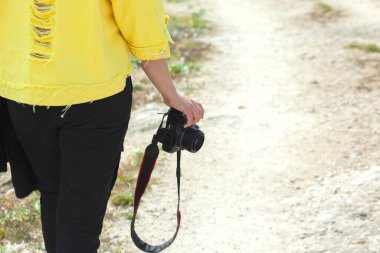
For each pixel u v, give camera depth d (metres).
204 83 8.54
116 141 2.73
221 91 8.22
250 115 7.29
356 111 7.13
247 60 9.74
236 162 5.99
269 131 6.78
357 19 12.83
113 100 2.62
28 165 2.99
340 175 5.51
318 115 7.15
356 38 10.91
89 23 2.48
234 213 5.00
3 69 2.62
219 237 4.62
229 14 14.25
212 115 7.26
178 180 3.21
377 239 4.36
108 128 2.65
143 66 2.68
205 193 5.34
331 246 4.34
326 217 4.74
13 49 2.59
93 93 2.54
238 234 4.65
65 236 2.75
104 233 4.59
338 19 12.97
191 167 5.84
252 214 4.97
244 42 11.05
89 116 2.60
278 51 10.26
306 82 8.41
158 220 4.85
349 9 13.79
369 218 4.66
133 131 6.68
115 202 5.04
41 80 2.53
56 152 2.78
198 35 11.56
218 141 6.50
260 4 15.38
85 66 2.52
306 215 4.85
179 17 13.30
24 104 2.64
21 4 2.54
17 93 2.60
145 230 4.70
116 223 4.77
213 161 6.00
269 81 8.60
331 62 9.23
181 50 10.20
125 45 2.64
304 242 4.45
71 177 2.71
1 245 4.40
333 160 5.86
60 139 2.68
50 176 2.89
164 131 2.92
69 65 2.51
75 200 2.73
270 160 6.02
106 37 2.53
